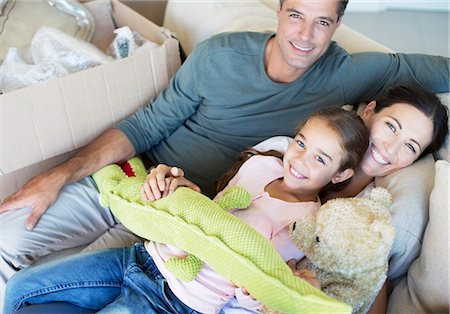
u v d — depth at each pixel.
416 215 0.96
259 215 1.00
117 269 1.09
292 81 1.23
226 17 1.53
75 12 1.59
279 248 0.96
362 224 0.86
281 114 1.25
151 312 0.99
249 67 1.24
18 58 1.35
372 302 0.91
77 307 1.08
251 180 1.10
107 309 0.98
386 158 1.01
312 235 0.90
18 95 1.13
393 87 1.11
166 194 1.01
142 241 1.24
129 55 1.42
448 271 0.86
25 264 1.15
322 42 1.13
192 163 1.33
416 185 0.98
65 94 1.21
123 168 1.29
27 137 1.19
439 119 1.00
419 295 0.94
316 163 0.98
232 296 0.97
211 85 1.28
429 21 2.93
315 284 0.84
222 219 0.88
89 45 1.42
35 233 1.15
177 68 1.46
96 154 1.24
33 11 1.54
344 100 1.24
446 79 1.19
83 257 1.09
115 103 1.33
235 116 1.28
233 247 0.83
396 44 2.68
